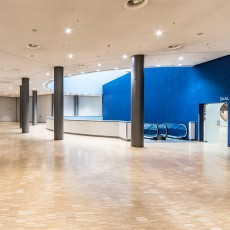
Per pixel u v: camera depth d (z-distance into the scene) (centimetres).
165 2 516
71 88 2203
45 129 1906
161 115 1433
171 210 353
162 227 300
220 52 949
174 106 1354
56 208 357
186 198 402
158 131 1275
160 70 1445
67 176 533
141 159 729
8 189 442
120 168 611
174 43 816
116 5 527
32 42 793
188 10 556
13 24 634
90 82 2252
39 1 505
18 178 514
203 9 551
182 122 1302
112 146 994
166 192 431
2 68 1243
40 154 802
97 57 1017
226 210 354
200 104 1194
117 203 379
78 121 1468
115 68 1279
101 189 446
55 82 1207
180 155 799
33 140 1187
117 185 471
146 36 741
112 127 1311
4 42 791
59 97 1211
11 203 375
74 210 351
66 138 1282
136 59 976
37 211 346
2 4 518
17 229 292
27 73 1403
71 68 1271
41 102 3086
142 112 978
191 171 583
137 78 974
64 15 579
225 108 2161
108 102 2105
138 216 331
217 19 608
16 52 919
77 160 708
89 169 599
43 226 300
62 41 786
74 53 945
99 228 296
